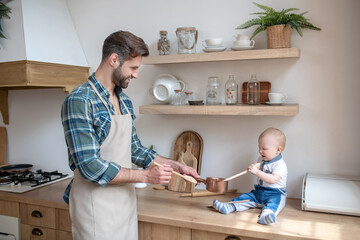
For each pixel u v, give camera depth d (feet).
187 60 6.41
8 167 8.75
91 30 7.95
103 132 4.88
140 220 5.75
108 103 4.98
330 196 5.57
